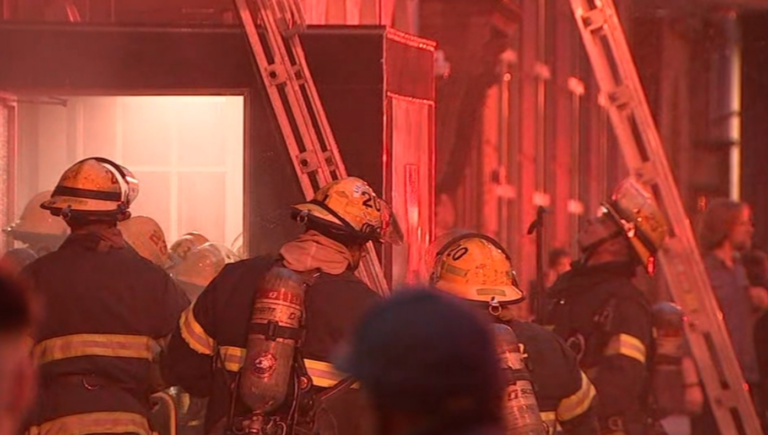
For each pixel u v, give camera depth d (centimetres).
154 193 3697
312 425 1848
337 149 2809
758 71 6188
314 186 2809
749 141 6238
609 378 2141
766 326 3084
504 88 4828
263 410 1808
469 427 768
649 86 6181
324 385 1855
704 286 2828
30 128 3544
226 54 2858
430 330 762
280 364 1800
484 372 765
